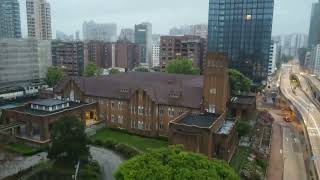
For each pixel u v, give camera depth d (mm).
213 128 64188
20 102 125500
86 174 57938
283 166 71250
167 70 140875
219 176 34625
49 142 72625
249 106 91250
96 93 91500
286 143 86625
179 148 41438
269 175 66500
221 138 63469
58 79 141250
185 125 63938
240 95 106562
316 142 86125
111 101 88000
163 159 37219
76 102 90625
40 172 59219
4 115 80688
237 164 65688
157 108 80125
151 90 83188
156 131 80875
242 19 164750
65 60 180750
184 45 176250
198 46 175250
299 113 117250
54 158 59125
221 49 172625
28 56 157875
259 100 144500
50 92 114438
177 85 86938
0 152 58562
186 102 78188
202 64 184875
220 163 38250
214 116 74125
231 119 78812
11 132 75688
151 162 36031
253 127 91812
